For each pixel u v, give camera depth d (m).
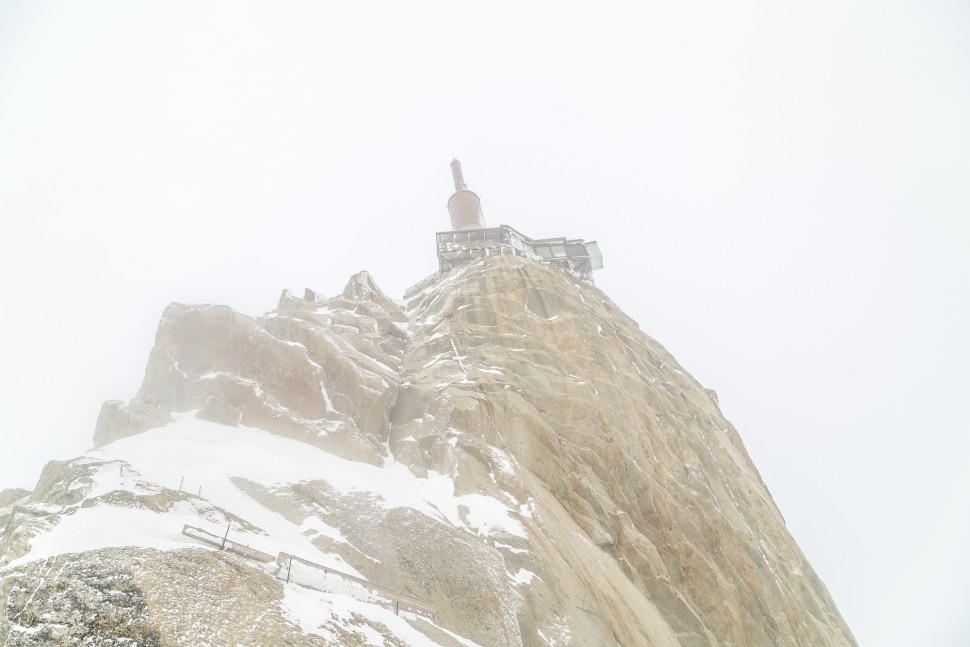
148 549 12.70
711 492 38.78
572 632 21.28
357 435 31.22
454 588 19.84
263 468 23.88
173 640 11.03
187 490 19.06
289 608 13.20
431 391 35.94
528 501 27.95
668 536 32.94
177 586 12.05
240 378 32.00
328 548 19.92
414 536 21.48
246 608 12.45
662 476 36.84
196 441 25.39
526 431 33.72
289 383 32.38
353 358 36.84
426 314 48.44
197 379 31.55
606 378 41.44
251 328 33.94
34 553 12.49
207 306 34.81
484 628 18.92
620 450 35.78
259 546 16.31
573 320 45.47
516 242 64.12
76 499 15.84
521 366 39.75
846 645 37.03
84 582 11.53
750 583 34.06
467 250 61.53
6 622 11.12
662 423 42.16
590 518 30.66
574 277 56.62
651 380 45.78
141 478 17.94
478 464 29.78
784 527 46.22
